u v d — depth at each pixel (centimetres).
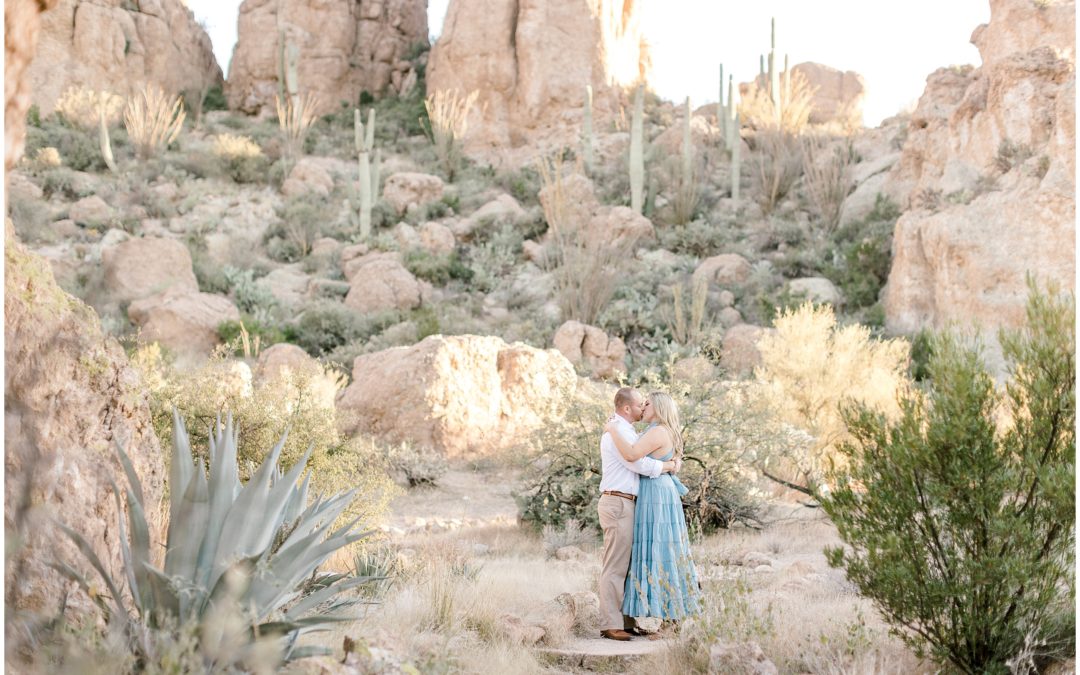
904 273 2428
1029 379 455
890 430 469
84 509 387
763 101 3959
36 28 302
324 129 4766
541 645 541
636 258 3056
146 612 331
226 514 370
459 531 1099
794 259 2902
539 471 1138
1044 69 2406
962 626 445
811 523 1049
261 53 5016
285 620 366
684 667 466
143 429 466
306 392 979
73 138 3875
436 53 4772
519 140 4541
